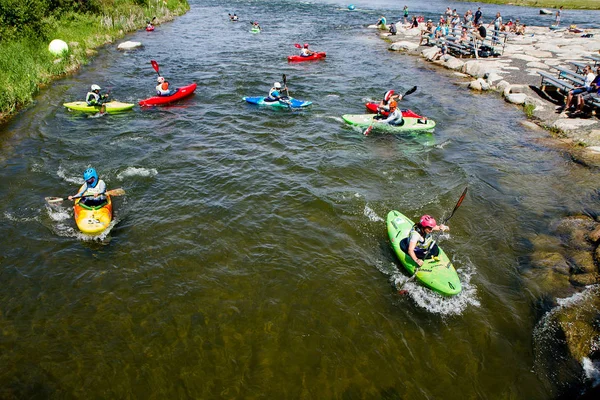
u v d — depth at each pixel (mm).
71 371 5867
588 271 7438
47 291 7238
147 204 9820
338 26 36594
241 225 9156
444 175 11516
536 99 16688
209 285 7457
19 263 7863
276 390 5668
